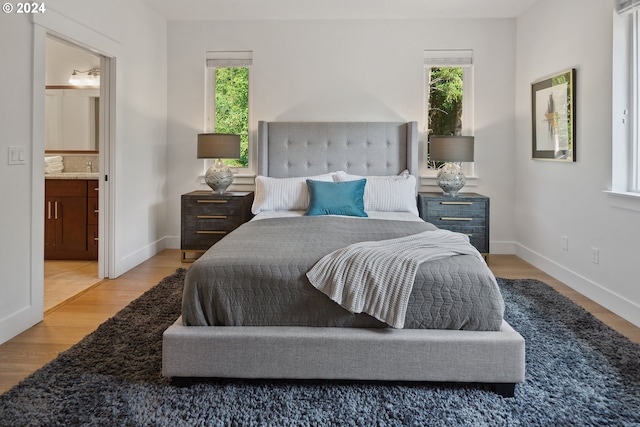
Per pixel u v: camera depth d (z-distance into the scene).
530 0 4.48
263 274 2.20
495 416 1.89
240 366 2.09
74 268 4.49
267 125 5.02
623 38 3.21
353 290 2.12
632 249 3.03
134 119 4.45
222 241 2.80
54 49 5.19
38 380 2.16
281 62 5.15
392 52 5.10
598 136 3.44
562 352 2.50
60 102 5.22
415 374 2.07
